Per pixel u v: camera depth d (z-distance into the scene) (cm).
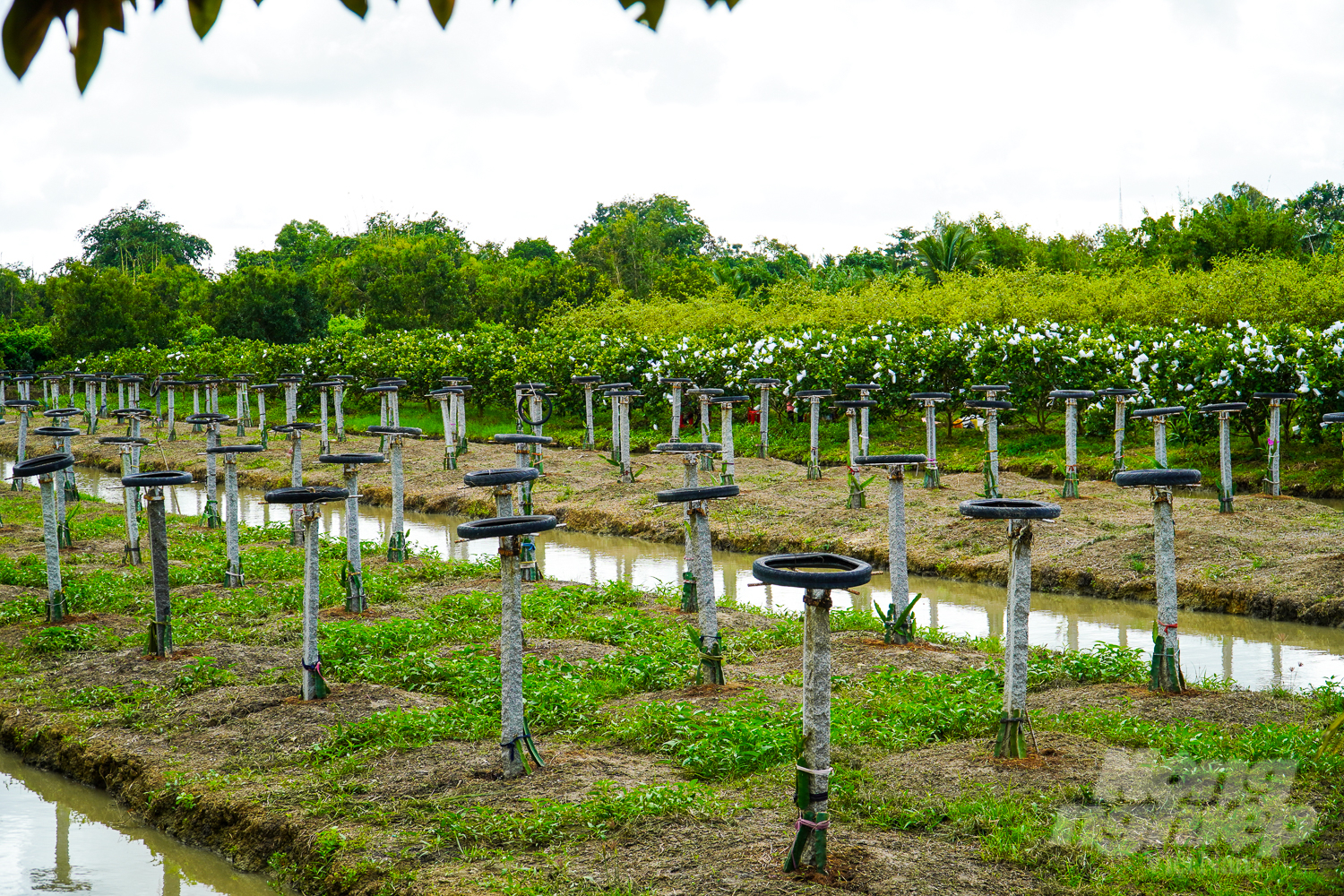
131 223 9038
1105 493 1906
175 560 1564
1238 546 1415
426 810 680
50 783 855
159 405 3859
